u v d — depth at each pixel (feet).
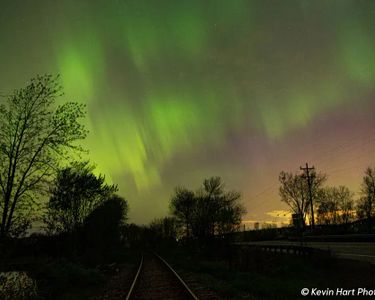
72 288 69.36
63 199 102.42
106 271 109.09
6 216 63.41
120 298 55.26
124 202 224.53
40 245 63.36
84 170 113.50
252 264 95.30
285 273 80.69
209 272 93.50
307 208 272.51
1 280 48.19
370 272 64.28
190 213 271.08
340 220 319.88
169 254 237.04
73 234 113.60
